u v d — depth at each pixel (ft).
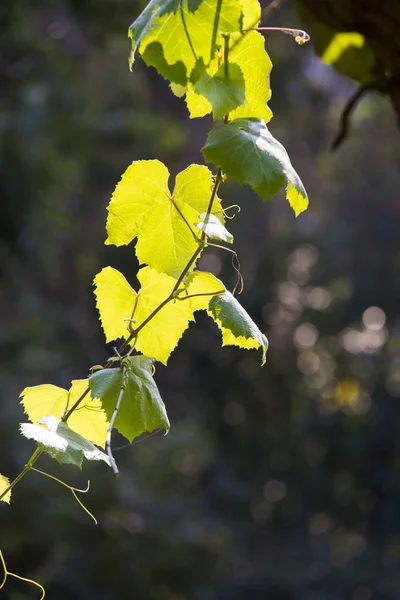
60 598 29.19
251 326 4.96
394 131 58.23
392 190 59.06
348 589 52.70
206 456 47.62
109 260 47.14
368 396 57.93
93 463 31.27
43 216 33.50
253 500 58.23
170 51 4.66
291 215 59.36
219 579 39.60
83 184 39.58
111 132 34.50
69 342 41.16
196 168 5.14
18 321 35.09
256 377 59.06
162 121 36.22
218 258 56.75
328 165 59.62
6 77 32.45
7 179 31.65
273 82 46.39
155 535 32.83
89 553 30.55
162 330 5.37
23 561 28.86
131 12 30.78
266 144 4.74
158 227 5.16
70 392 5.29
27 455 29.37
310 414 58.65
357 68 6.77
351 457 56.90
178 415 57.36
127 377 4.99
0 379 32.07
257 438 59.21
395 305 56.65
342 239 57.77
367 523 56.80
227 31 4.66
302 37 5.01
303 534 58.29
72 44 35.88
